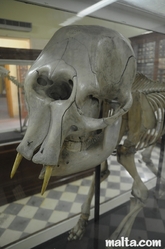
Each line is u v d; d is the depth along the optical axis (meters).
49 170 0.86
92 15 1.18
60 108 0.87
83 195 2.28
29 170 2.12
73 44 0.92
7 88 1.64
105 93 1.04
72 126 0.93
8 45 1.21
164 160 2.28
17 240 1.66
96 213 1.75
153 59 1.67
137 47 1.55
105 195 2.22
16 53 1.22
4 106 1.70
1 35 1.10
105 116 1.22
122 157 1.58
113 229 1.73
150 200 2.09
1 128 1.77
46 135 0.89
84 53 0.91
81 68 0.88
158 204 2.04
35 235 1.72
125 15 1.29
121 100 1.09
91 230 1.74
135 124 1.56
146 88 1.74
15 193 2.07
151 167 2.29
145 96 1.64
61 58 0.90
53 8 1.10
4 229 1.76
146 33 1.53
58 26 1.20
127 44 1.05
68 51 0.91
